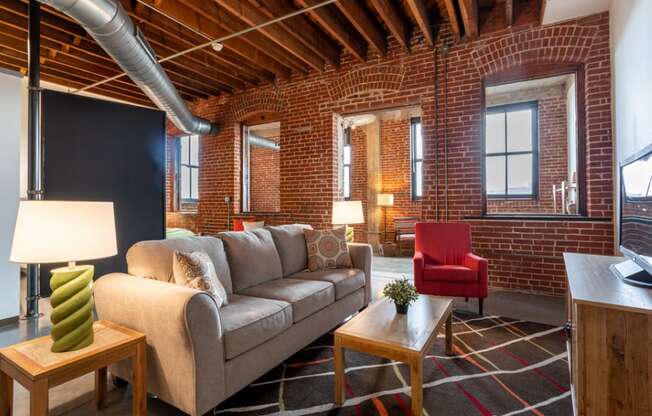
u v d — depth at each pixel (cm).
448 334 228
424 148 414
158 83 375
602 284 165
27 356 140
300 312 222
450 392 186
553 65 357
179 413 169
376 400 179
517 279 371
